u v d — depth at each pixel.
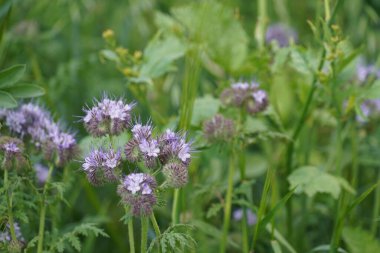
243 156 0.77
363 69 0.84
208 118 0.79
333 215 0.84
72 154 0.69
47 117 0.73
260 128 0.80
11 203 0.66
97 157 0.63
